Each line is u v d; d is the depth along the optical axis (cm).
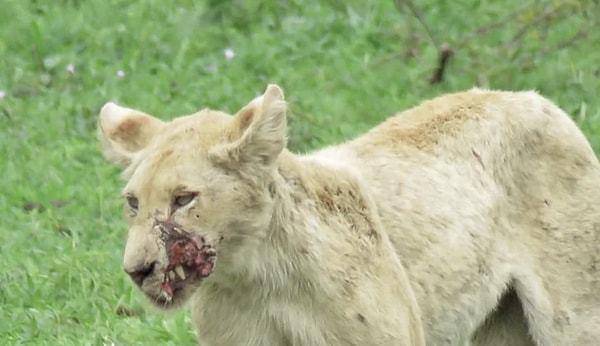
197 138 1027
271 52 1962
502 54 1891
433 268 1153
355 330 1070
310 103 1811
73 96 1886
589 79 1841
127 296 1408
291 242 1060
